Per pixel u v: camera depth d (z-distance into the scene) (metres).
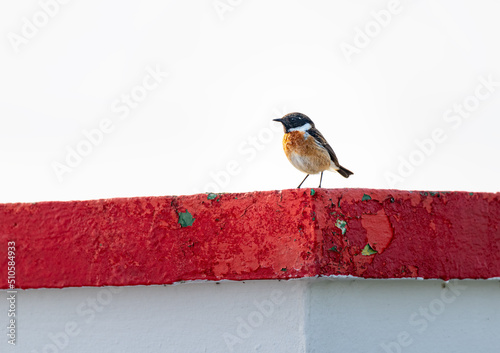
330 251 4.25
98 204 4.70
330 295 4.44
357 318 4.48
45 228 4.75
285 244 4.32
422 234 4.49
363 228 4.34
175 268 4.55
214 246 4.50
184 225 4.56
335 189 4.31
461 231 4.59
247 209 4.45
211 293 4.61
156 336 4.68
